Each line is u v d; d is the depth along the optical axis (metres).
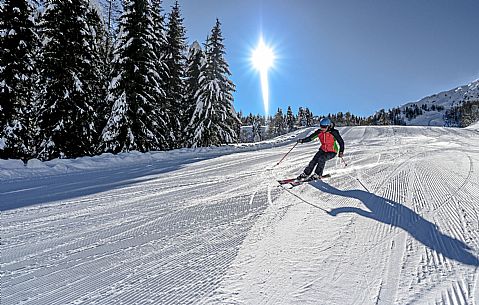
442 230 3.57
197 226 3.93
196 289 2.43
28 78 13.76
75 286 2.50
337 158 10.69
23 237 3.64
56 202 5.39
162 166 10.68
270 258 2.95
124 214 4.55
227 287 2.45
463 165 8.70
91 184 7.29
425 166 8.58
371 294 2.30
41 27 14.91
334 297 2.28
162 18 22.89
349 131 40.97
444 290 2.33
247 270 2.72
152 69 17.98
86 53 15.86
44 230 3.88
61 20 14.99
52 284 2.54
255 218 4.21
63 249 3.27
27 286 2.51
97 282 2.56
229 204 5.01
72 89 15.16
